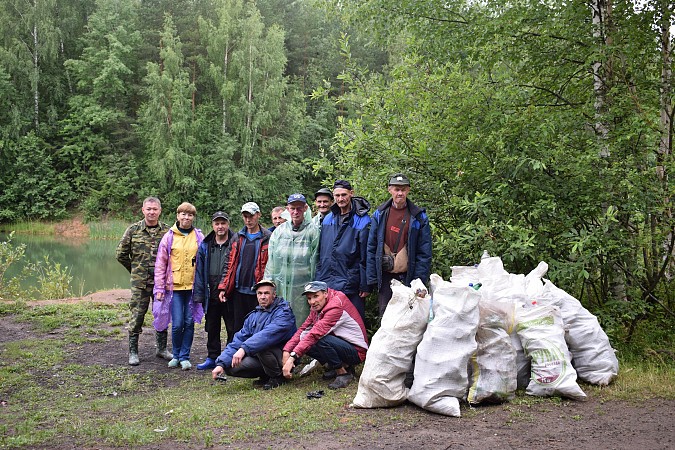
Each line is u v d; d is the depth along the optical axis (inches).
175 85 1498.5
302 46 1983.3
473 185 266.7
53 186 1563.7
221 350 271.6
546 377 181.3
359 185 286.8
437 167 278.8
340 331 208.8
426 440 148.9
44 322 330.3
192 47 1635.1
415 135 291.4
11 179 1555.1
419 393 172.6
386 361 177.8
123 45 1654.8
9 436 161.8
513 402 178.1
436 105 298.4
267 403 188.4
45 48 1569.9
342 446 146.3
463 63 294.5
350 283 226.4
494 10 288.4
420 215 219.9
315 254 236.5
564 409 172.1
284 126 1631.4
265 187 1584.6
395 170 275.4
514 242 233.3
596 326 201.2
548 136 249.1
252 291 243.0
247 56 1563.7
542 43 282.2
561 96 302.5
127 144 1657.2
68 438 159.9
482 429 156.8
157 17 1738.4
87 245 1243.8
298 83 1866.4
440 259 260.4
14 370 244.4
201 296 248.8
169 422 171.3
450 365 172.6
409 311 181.6
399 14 309.1
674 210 240.5
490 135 254.8
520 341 190.1
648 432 153.8
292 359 204.1
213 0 1706.4
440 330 176.1
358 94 327.0
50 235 1456.7
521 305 191.8
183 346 256.2
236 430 160.9
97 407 194.9
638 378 200.4
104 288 608.7
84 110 1585.9
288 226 237.1
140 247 260.5
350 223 229.3
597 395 184.1
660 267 255.0
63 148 1584.6
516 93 272.8
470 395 175.2
